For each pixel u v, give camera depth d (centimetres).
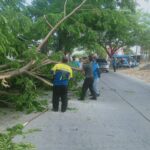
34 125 1018
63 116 1167
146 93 2023
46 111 1245
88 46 1741
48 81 1380
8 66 1203
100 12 1566
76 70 1594
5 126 991
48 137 880
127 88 2333
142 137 910
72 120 1104
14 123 1033
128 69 5722
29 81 1197
